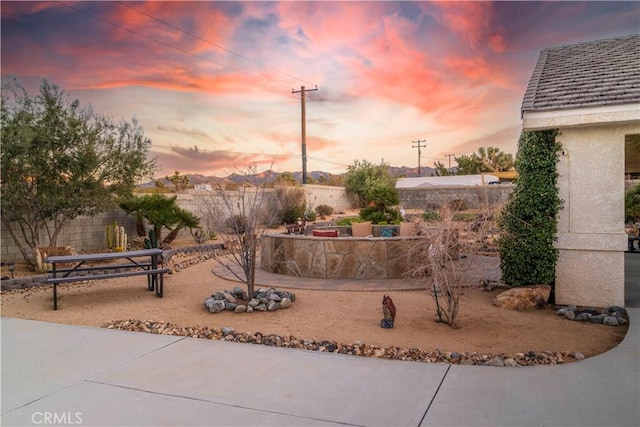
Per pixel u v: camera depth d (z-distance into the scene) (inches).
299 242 417.7
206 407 155.6
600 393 161.9
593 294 301.9
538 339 229.1
